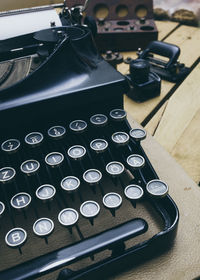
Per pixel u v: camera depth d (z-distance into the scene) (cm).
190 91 42
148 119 39
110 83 29
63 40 29
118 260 24
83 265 25
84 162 33
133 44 52
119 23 54
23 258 26
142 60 40
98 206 26
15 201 26
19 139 30
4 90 28
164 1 63
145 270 24
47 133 30
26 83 28
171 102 41
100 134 33
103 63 31
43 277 25
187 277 24
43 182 32
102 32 51
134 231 25
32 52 34
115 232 25
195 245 25
